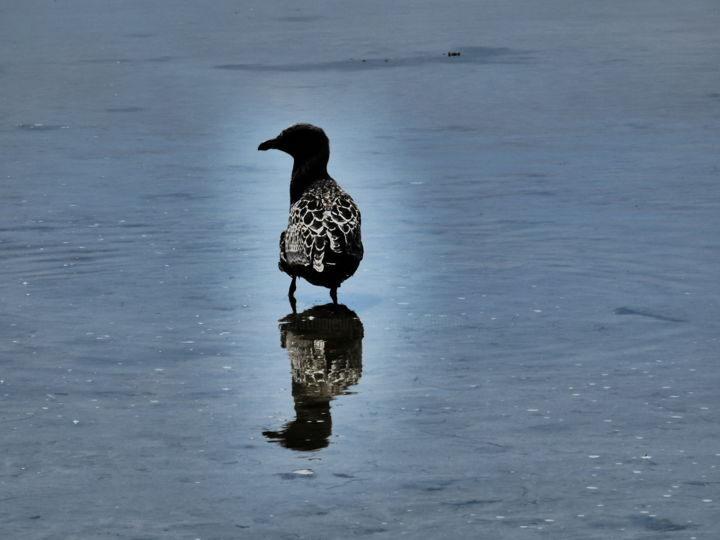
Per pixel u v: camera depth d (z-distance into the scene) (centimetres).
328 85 3631
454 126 2788
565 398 975
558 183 2044
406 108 3109
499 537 714
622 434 888
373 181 2108
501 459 840
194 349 1136
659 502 762
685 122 2769
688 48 4769
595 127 2722
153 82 3788
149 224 1738
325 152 1415
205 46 5150
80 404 977
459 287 1365
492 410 948
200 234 1667
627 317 1227
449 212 1812
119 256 1534
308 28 6084
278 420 932
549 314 1244
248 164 2302
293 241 1299
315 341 1158
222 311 1276
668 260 1477
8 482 809
